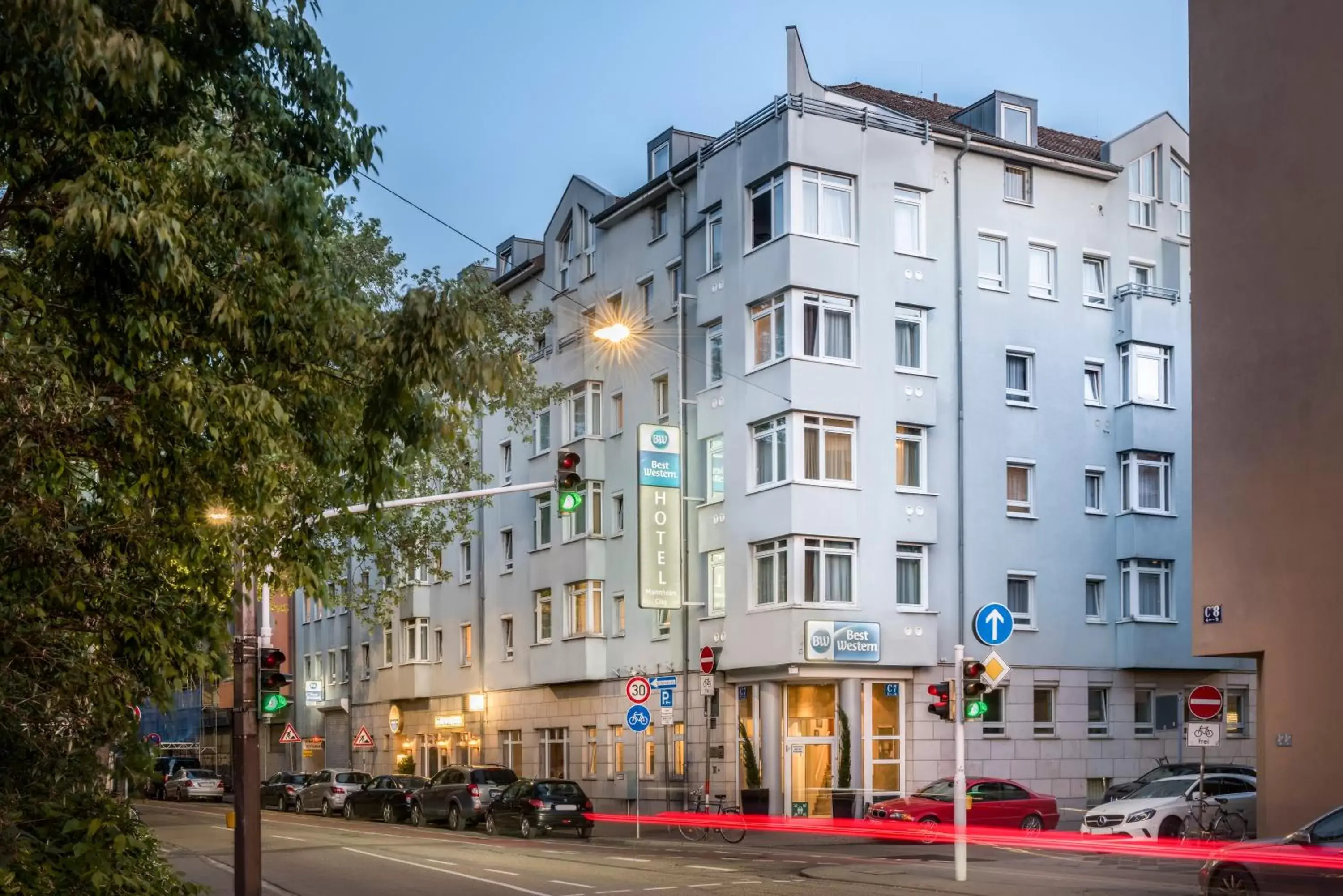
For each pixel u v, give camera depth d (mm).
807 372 37125
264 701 18203
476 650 52625
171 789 64688
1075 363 41844
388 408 11602
